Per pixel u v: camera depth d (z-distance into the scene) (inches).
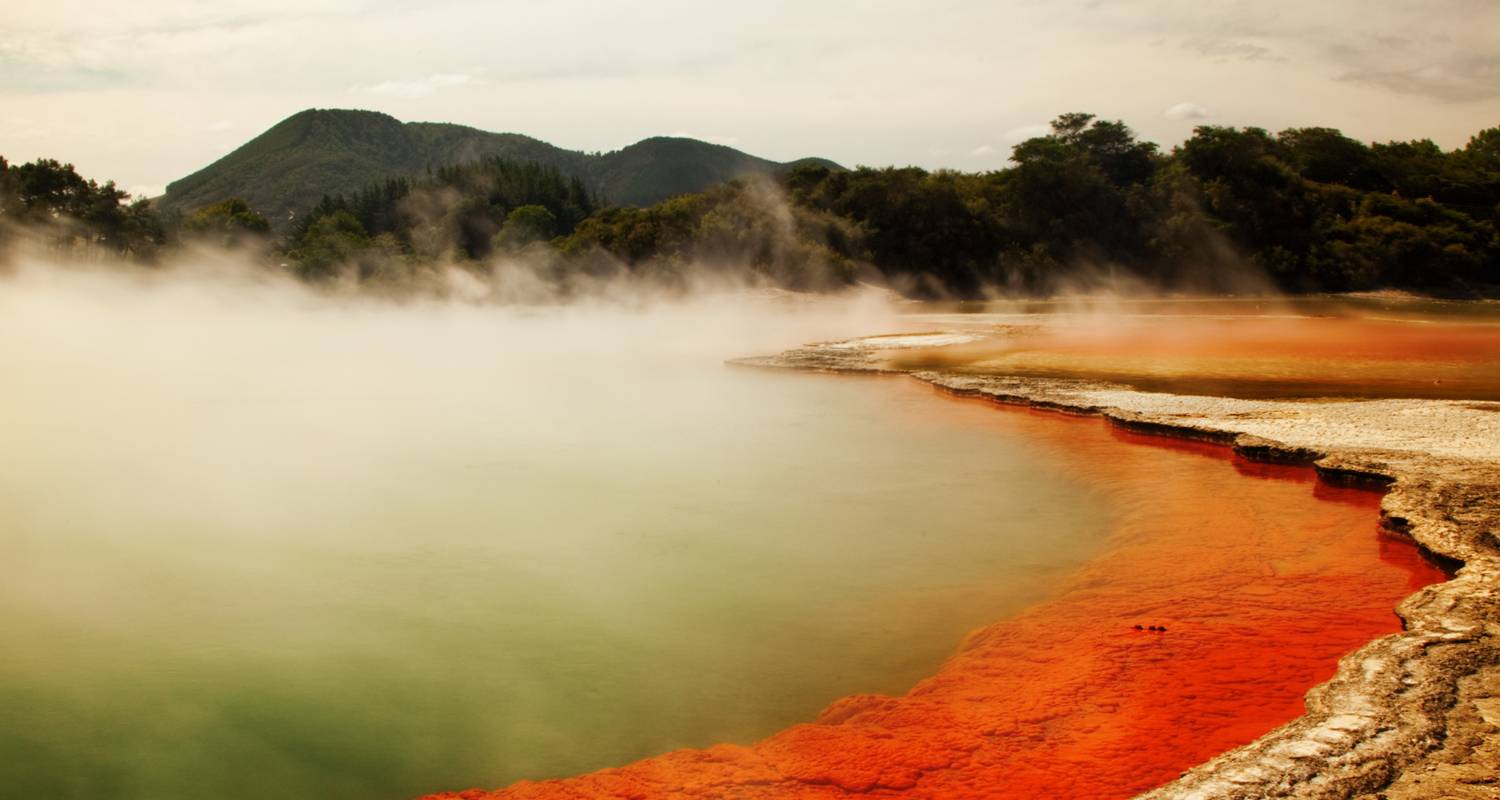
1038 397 1211.2
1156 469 868.6
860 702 436.5
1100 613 527.2
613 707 459.8
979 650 489.1
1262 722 385.7
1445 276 3742.6
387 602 612.4
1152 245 4023.1
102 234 3511.3
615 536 735.1
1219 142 3996.1
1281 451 855.7
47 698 489.4
